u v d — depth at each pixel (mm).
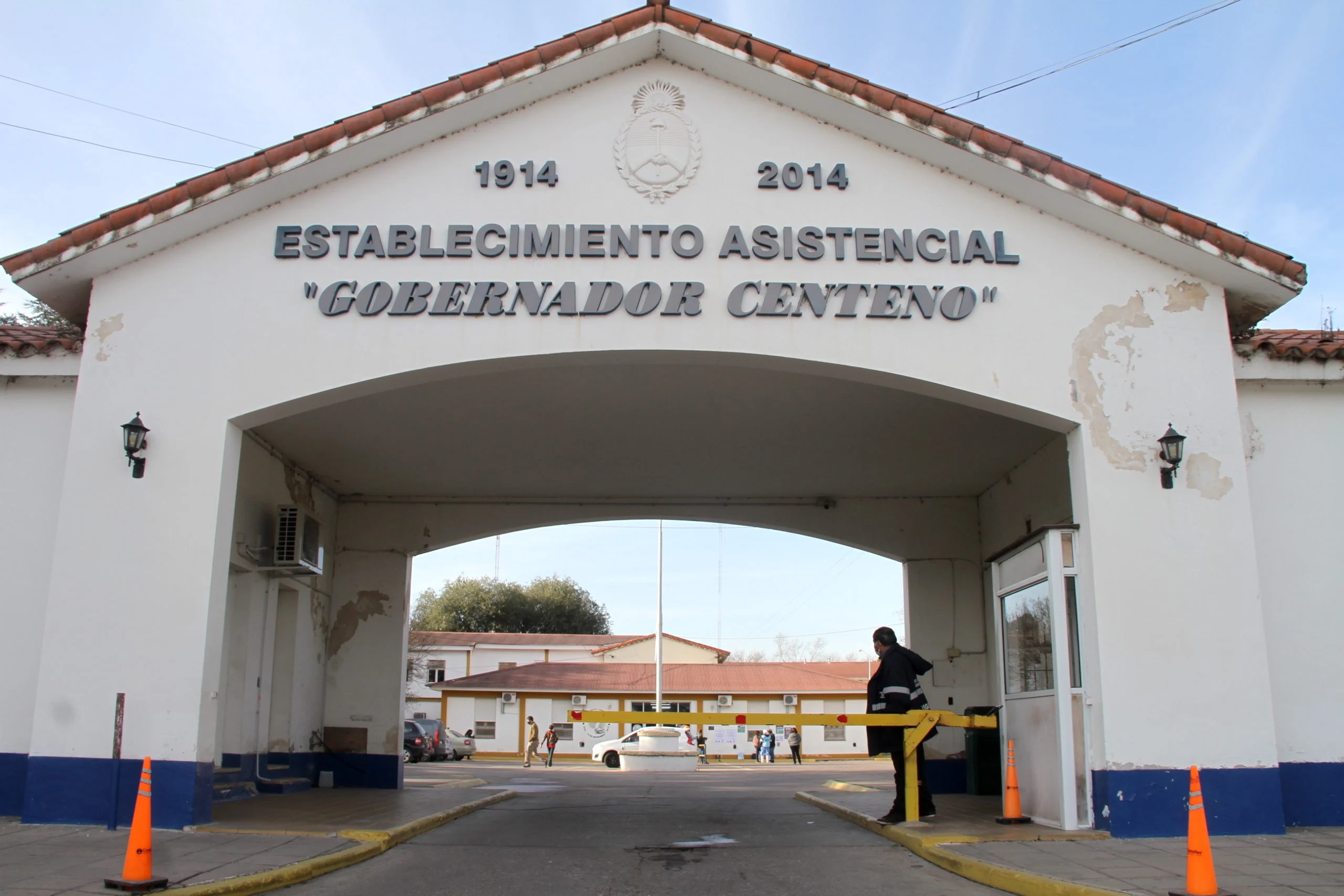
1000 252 9195
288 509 12328
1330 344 9430
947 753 14312
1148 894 5969
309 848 7629
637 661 47812
